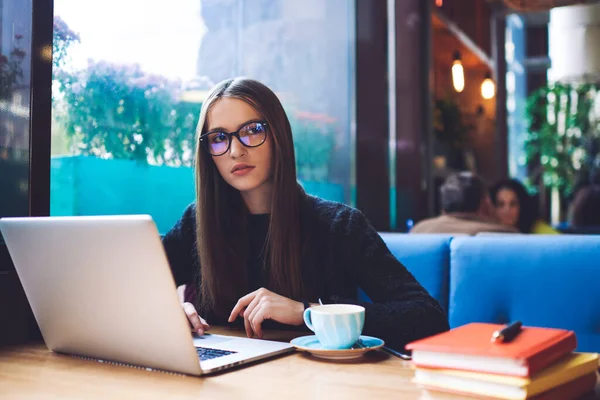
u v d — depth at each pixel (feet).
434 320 4.17
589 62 15.88
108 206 6.29
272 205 4.87
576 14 15.84
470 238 5.77
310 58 9.36
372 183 10.62
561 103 25.25
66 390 3.05
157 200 6.88
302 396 2.86
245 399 2.83
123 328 3.39
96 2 6.05
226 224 5.06
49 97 5.33
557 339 2.82
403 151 11.95
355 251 4.83
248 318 4.21
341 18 10.03
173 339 3.20
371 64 10.52
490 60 19.48
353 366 3.46
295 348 3.88
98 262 3.29
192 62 7.27
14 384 3.19
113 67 6.27
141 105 6.63
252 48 8.25
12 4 5.16
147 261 3.07
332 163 9.98
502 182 11.92
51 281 3.66
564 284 5.18
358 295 6.21
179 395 2.92
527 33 25.05
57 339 3.93
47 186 5.32
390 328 4.08
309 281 4.95
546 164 25.32
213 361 3.46
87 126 6.00
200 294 5.23
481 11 18.19
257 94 4.80
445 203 9.21
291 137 4.96
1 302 4.48
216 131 4.78
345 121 10.24
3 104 5.12
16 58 5.17
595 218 12.68
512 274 5.41
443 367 2.75
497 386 2.59
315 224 5.10
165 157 6.97
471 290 5.57
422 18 12.62
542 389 2.60
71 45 5.80
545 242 5.38
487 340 2.81
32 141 5.19
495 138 19.27
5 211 5.12
